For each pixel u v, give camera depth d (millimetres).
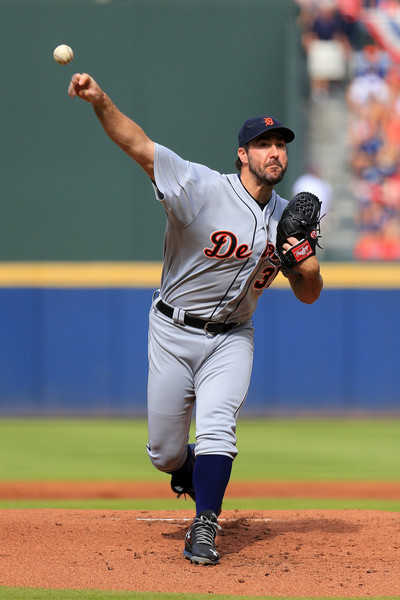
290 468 25828
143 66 38125
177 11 38094
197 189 11711
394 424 34844
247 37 38219
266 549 12703
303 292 12789
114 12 38000
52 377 35562
